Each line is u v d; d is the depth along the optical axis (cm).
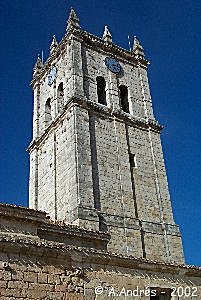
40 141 5259
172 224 4591
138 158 4856
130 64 5666
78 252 2684
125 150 4769
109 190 4359
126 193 4462
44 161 5034
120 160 4647
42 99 5684
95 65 5241
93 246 2812
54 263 2559
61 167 4547
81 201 4025
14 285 2362
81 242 2770
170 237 4466
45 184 4838
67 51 5241
